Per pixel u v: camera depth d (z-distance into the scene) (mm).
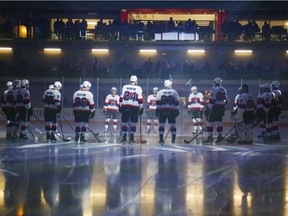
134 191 6145
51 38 30844
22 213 4980
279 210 5199
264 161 9234
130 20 32562
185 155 10141
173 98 12703
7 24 30656
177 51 31656
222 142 13469
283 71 28531
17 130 14250
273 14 32094
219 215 4980
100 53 31938
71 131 17609
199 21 33125
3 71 28672
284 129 21953
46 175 7336
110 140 13859
